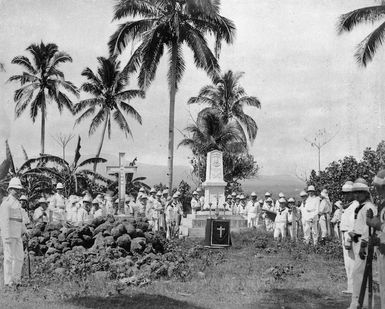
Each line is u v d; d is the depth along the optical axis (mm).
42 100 39781
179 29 29344
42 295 9680
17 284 10484
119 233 14039
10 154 29766
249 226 28438
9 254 11164
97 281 10836
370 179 25375
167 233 22625
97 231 14477
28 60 37938
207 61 30156
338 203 20188
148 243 14258
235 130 41344
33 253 14242
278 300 9422
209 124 41594
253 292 10070
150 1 29609
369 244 7348
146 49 29594
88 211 20031
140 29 29922
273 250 16938
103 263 11938
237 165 43125
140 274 11516
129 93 40844
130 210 22531
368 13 23391
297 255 15602
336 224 21219
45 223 15336
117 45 29625
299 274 12188
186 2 29281
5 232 11086
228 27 29891
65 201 21344
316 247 16906
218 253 16297
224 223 18281
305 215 19031
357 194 8555
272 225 26625
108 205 22047
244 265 13844
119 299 9180
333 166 27125
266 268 13312
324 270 13141
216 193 28406
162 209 22859
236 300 9367
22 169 29891
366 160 26266
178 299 9312
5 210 11133
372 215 7262
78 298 9281
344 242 10062
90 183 34750
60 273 11523
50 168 32938
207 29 30516
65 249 14000
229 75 39469
